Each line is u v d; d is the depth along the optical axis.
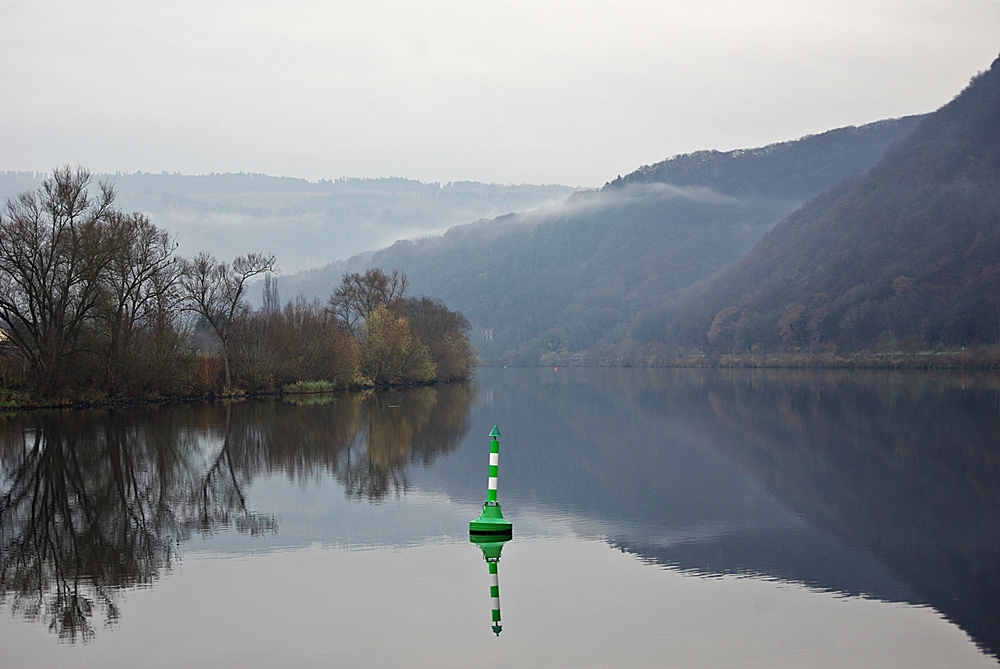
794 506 22.73
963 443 35.25
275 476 27.08
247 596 14.30
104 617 13.22
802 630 13.09
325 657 11.63
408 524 20.03
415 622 13.11
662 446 35.66
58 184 52.31
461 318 118.88
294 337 76.06
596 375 139.38
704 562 16.91
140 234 58.06
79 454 32.25
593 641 12.43
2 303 51.97
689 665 11.65
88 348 55.66
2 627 12.79
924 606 14.29
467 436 39.41
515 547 18.03
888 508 22.38
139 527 19.56
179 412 53.12
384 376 90.56
